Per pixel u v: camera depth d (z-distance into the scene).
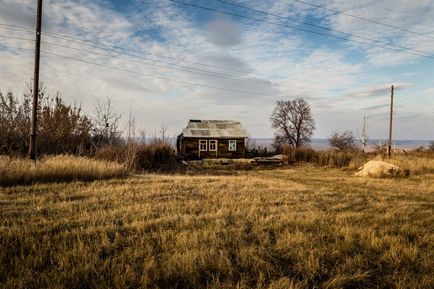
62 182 12.67
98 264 4.77
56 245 5.42
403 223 7.96
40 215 7.39
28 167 12.53
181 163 30.08
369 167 22.84
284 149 36.84
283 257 5.37
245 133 43.03
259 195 11.41
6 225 6.48
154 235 6.12
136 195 10.42
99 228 6.36
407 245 6.11
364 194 13.01
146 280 4.25
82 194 10.23
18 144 19.61
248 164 32.88
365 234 6.59
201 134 41.59
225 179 16.61
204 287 4.29
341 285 4.48
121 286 4.11
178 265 4.73
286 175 23.50
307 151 35.88
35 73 14.46
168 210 8.42
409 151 43.16
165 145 28.88
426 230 7.34
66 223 6.76
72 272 4.38
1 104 19.95
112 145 23.14
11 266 4.58
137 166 21.58
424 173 23.55
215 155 41.66
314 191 13.10
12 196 9.53
